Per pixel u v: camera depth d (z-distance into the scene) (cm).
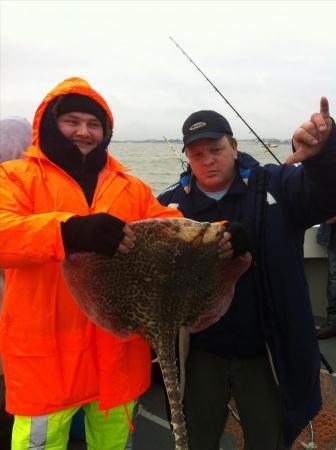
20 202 106
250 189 130
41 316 108
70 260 95
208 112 131
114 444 119
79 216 94
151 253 93
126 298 99
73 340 110
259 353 135
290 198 125
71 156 114
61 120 117
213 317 109
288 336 126
